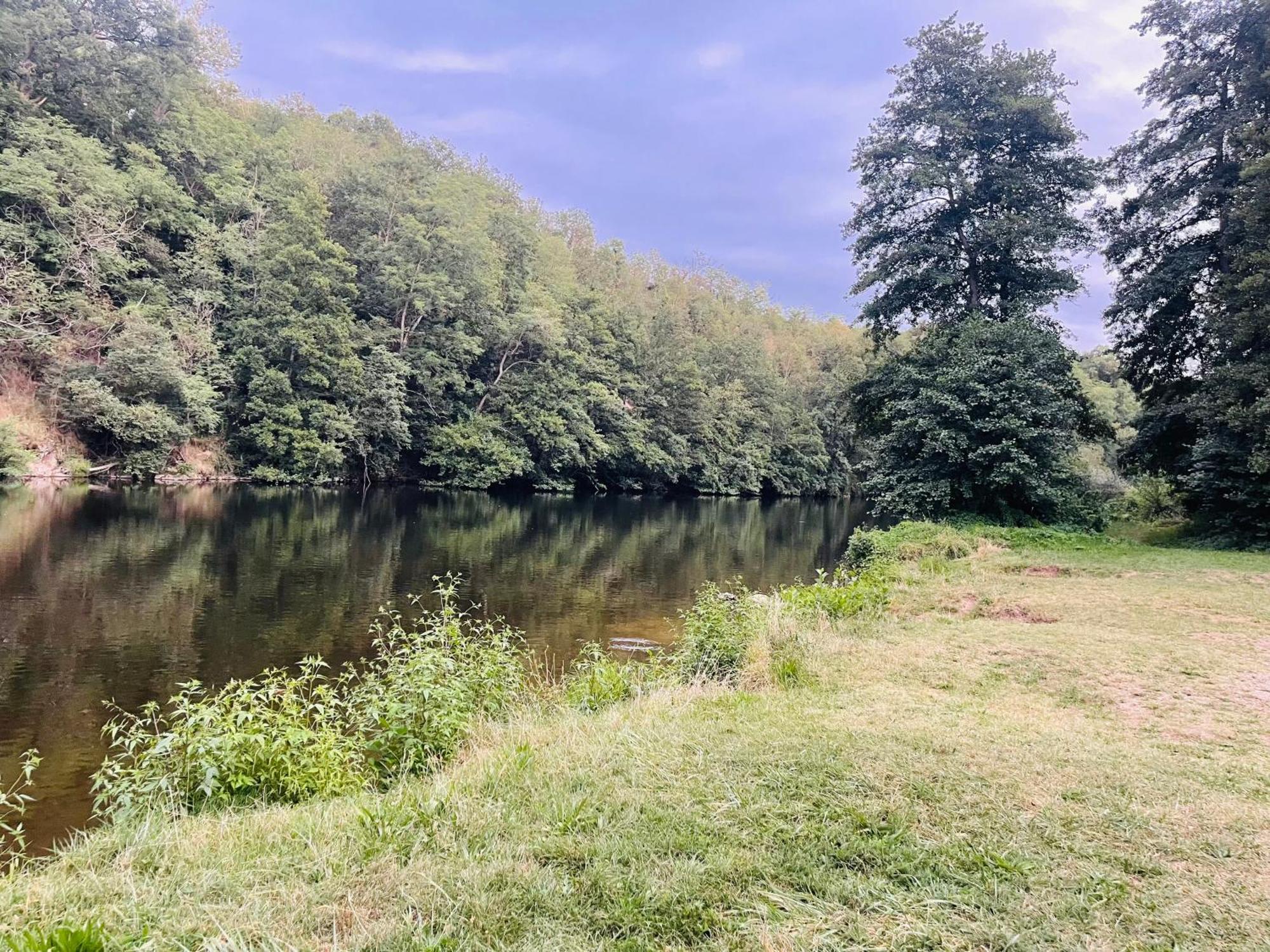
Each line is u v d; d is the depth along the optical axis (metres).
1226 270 17.64
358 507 26.08
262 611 10.80
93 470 25.27
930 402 17.59
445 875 2.64
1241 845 2.91
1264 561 13.01
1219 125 17.31
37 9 28.27
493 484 39.84
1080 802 3.28
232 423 30.88
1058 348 17.69
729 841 2.90
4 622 9.58
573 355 42.47
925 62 19.64
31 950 2.14
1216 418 15.50
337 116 51.22
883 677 6.02
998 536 15.62
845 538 28.98
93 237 25.92
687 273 74.00
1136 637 7.35
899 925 2.34
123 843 3.25
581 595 13.87
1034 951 2.21
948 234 19.72
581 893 2.53
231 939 2.25
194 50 35.34
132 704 7.20
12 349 24.48
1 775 5.62
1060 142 18.75
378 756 4.91
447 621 6.45
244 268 32.28
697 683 6.08
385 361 34.06
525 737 4.56
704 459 50.56
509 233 44.75
